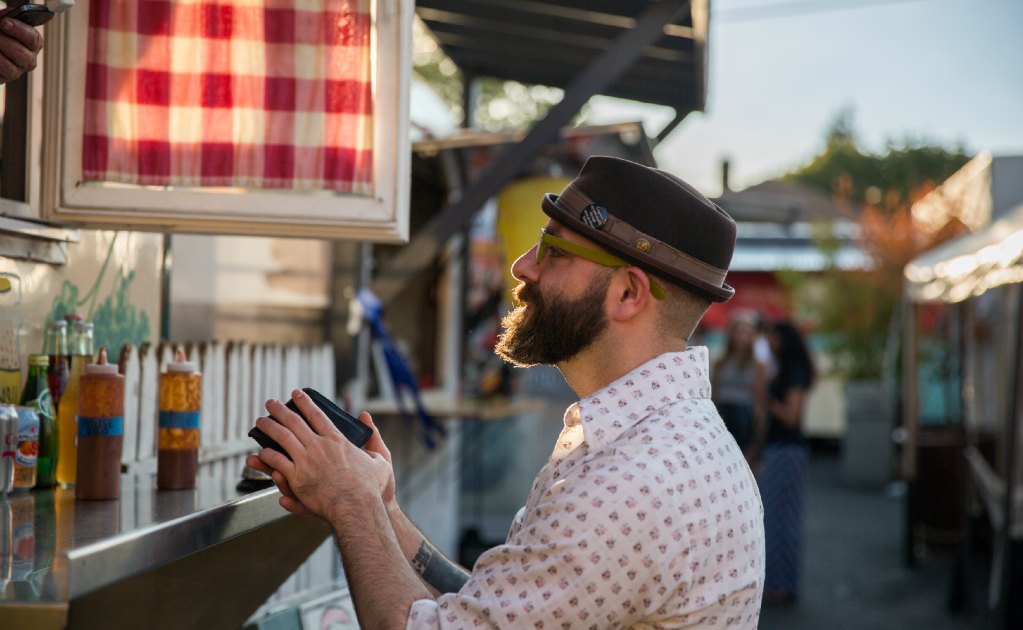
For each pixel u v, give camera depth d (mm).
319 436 1773
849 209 18875
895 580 8250
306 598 3176
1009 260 5629
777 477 7285
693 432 1663
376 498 1741
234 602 2291
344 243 5195
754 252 18500
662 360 1742
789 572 7348
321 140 2334
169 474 2096
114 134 2301
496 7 5434
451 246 7840
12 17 1888
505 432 11102
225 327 3914
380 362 6641
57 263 2471
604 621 1529
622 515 1535
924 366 13836
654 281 1744
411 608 1580
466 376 8328
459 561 7633
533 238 6039
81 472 1956
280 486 1757
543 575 1524
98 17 2297
